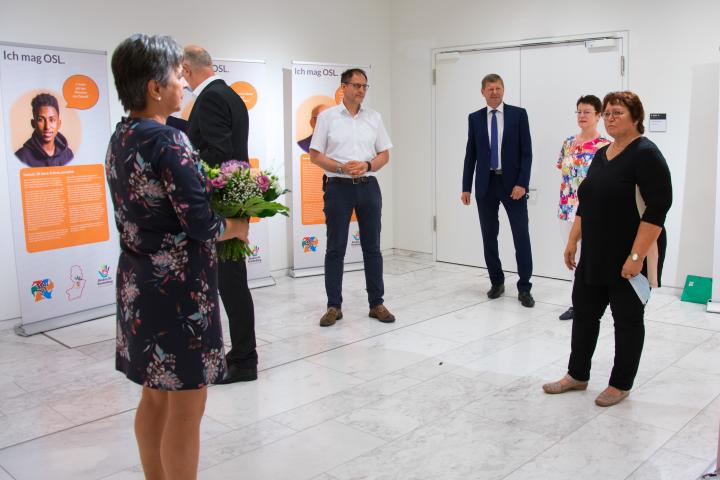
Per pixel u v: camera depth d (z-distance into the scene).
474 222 6.61
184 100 5.38
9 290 4.79
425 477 2.56
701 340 4.17
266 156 6.04
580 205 3.23
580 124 4.56
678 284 5.30
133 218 1.90
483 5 6.25
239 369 3.60
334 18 6.62
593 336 3.32
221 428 3.04
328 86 6.25
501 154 5.04
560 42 5.78
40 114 4.54
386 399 3.35
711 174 5.09
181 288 1.91
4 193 4.72
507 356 3.96
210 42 5.73
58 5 4.83
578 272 3.28
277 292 5.74
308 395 3.41
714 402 3.23
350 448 2.82
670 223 5.30
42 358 4.13
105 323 4.88
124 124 1.93
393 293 5.58
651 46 5.30
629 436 2.88
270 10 6.11
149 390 2.13
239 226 2.18
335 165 4.46
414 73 6.93
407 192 7.17
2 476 2.66
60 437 3.01
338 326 4.64
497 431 2.96
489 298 5.34
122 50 1.89
